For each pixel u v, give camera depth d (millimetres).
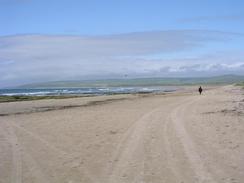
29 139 16406
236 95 64688
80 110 35062
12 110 37312
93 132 18266
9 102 52250
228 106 35719
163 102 47406
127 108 36625
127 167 10539
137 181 9016
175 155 12164
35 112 34188
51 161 11547
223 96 61656
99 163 11133
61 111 34375
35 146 14445
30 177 9547
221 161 11125
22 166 10875
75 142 15242
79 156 12281
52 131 19109
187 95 72938
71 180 9195
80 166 10766
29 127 21359
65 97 70750
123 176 9523
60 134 17828
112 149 13453
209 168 10258
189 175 9516
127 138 16016
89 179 9289
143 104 43625
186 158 11648
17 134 18281
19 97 72188
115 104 44875
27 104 46562
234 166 10445
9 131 19656
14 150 13609
